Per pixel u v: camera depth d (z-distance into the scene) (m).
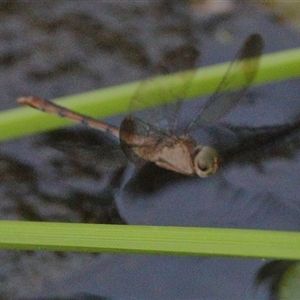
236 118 1.09
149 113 1.08
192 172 1.08
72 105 1.07
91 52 1.12
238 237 1.03
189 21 1.12
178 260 1.06
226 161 1.08
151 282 1.06
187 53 1.11
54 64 1.11
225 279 1.06
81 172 1.08
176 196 1.08
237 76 1.07
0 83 1.11
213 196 1.08
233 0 1.12
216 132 1.08
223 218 1.07
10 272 1.06
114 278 1.06
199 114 1.08
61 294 1.06
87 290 1.06
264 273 1.06
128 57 1.11
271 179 1.08
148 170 1.08
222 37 1.12
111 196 1.08
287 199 1.07
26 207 1.08
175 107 1.07
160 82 1.07
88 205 1.08
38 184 1.08
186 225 1.07
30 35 1.12
